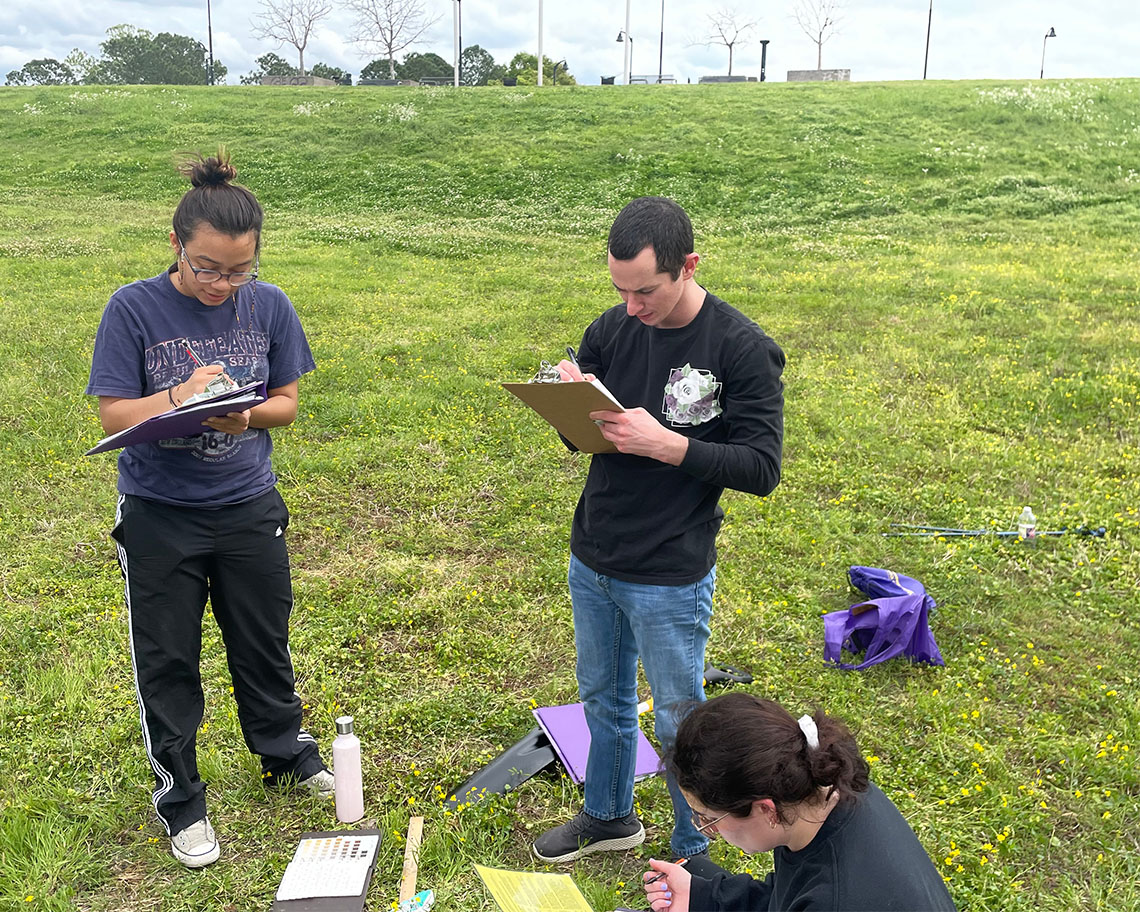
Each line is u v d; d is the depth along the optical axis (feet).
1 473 20.43
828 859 5.99
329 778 10.93
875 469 21.66
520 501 19.81
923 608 14.11
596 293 41.19
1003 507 19.62
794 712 12.73
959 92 84.94
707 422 8.55
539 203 65.21
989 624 15.12
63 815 10.43
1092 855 10.25
